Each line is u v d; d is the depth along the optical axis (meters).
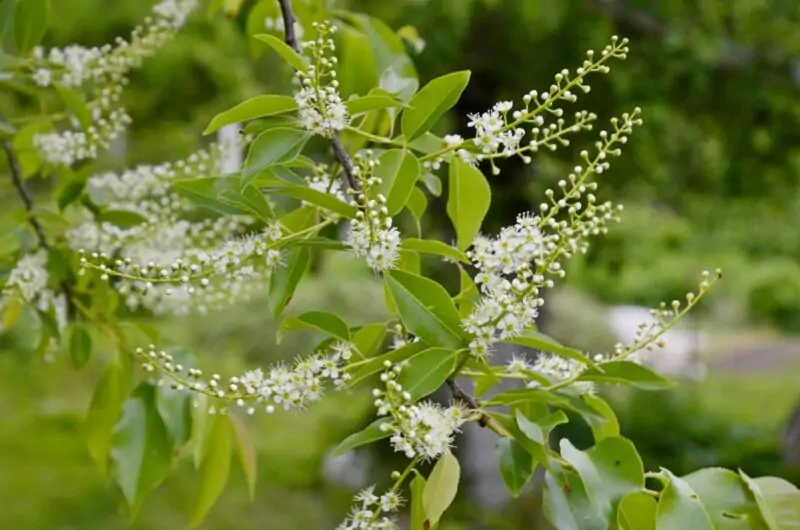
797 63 3.23
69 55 1.33
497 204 3.29
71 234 1.31
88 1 3.37
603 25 3.12
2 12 1.33
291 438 4.55
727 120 3.42
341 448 1.12
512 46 3.11
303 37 1.38
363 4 2.95
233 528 3.33
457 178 1.18
